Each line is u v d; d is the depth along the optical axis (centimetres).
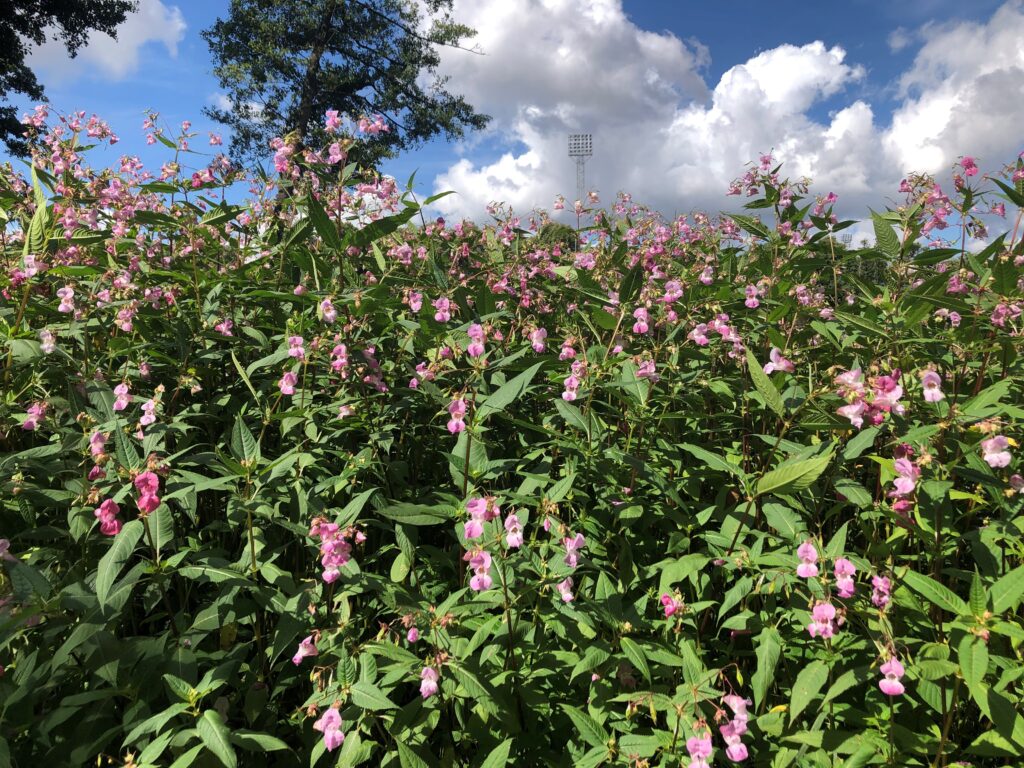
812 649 302
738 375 459
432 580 341
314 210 430
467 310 478
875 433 296
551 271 641
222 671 257
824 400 344
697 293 524
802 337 510
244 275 516
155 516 281
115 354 392
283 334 466
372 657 263
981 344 416
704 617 327
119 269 441
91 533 307
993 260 443
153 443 311
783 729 272
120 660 256
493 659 290
